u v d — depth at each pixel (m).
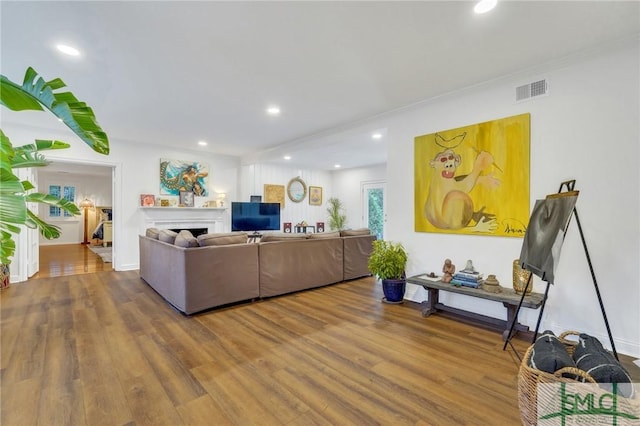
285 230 7.86
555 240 2.00
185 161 6.12
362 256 4.98
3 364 2.12
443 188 3.31
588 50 2.38
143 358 2.22
